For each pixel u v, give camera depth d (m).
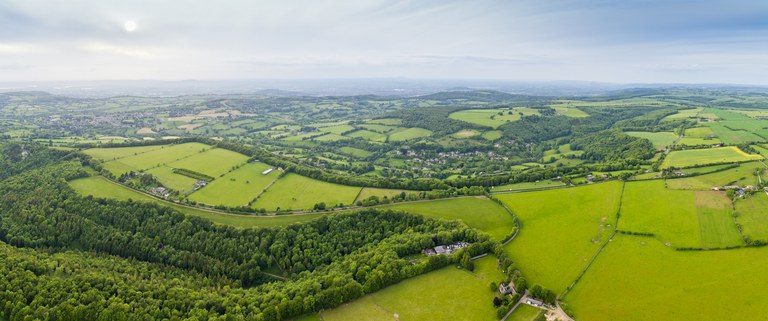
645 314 109.00
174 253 157.88
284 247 157.00
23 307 111.50
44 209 177.88
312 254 153.25
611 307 112.62
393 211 173.50
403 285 128.88
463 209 182.00
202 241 160.75
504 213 177.00
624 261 134.12
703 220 155.00
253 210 181.88
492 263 139.12
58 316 109.69
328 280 127.62
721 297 113.31
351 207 187.50
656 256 135.75
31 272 125.19
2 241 157.38
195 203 187.12
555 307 114.44
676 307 110.81
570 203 181.12
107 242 163.12
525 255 142.12
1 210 179.50
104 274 132.62
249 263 149.75
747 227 145.38
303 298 118.62
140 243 162.12
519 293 119.75
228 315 113.44
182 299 121.69
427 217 171.75
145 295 122.69
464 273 134.00
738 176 194.62
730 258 130.88
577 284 124.25
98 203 182.25
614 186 197.12
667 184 192.62
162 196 194.00
